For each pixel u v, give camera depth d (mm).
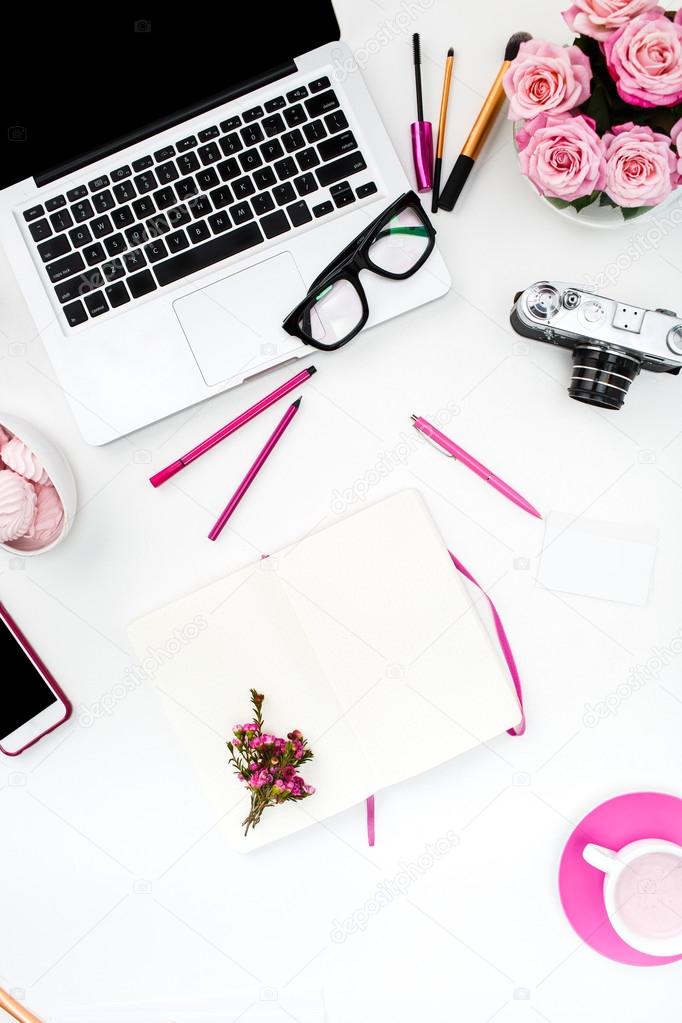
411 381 694
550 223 688
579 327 607
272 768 645
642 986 703
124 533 702
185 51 654
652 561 689
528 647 695
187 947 712
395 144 701
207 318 657
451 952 708
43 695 688
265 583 684
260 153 651
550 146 558
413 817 704
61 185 657
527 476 695
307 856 710
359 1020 714
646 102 531
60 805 711
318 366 695
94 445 668
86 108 657
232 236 651
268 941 711
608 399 641
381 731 681
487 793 703
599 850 634
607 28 532
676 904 649
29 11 640
